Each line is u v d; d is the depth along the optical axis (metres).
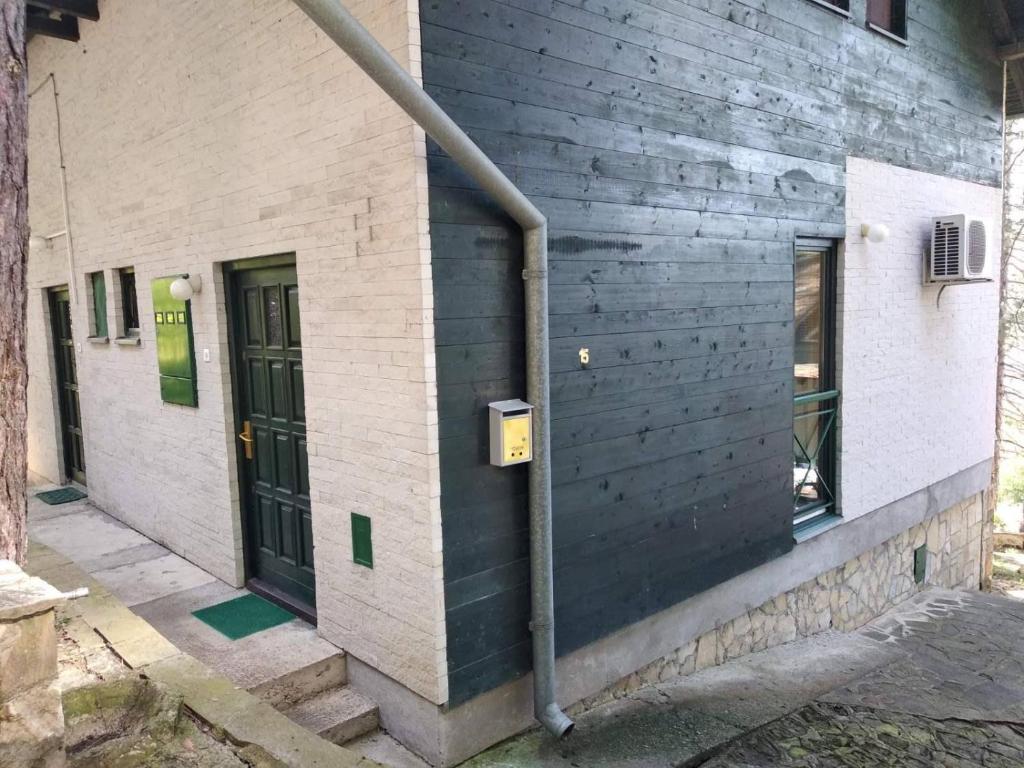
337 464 3.63
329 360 3.59
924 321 6.51
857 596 6.10
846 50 5.34
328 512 3.73
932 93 6.33
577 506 3.75
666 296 4.13
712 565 4.57
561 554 3.69
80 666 2.92
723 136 4.41
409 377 3.16
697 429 4.39
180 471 5.08
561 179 3.54
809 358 5.52
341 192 3.38
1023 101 8.16
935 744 3.91
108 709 2.63
